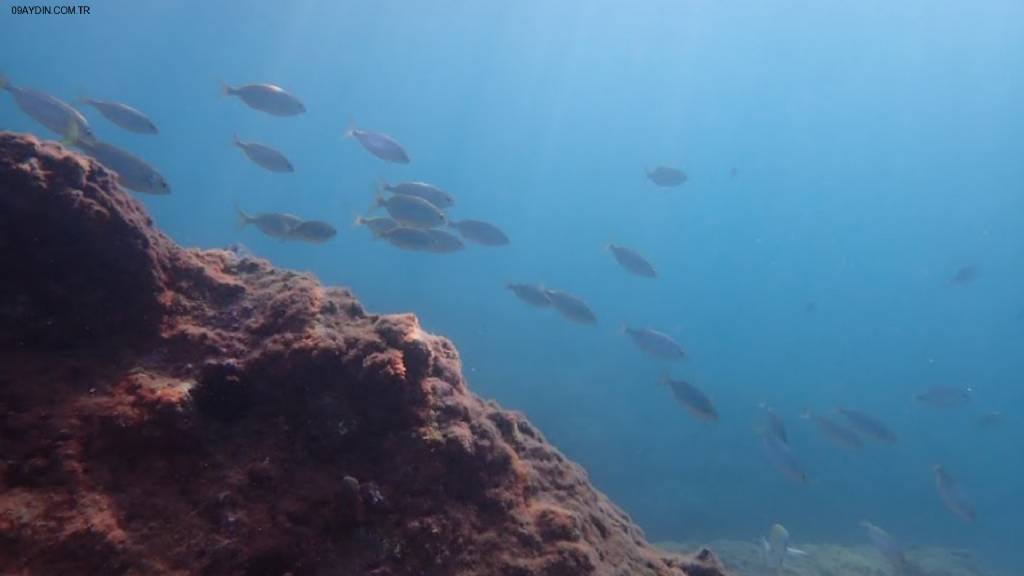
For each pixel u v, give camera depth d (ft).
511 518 2.28
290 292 2.77
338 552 2.08
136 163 4.55
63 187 2.42
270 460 2.24
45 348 2.37
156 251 2.71
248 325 2.67
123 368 2.40
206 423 2.28
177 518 2.03
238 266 3.16
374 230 7.18
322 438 2.30
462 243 7.09
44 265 2.39
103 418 2.16
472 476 2.31
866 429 7.24
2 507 1.85
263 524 2.07
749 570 7.94
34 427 2.09
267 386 2.39
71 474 2.00
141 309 2.56
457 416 2.43
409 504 2.19
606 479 12.22
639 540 3.08
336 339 2.44
